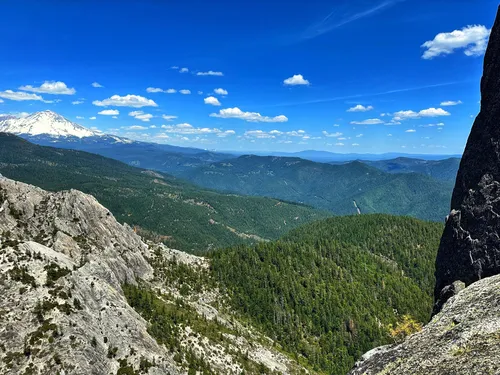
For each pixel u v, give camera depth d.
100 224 129.25
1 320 53.22
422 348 37.16
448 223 56.91
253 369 103.38
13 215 106.50
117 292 86.94
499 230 47.22
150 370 64.44
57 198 122.00
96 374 55.03
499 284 41.44
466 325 36.22
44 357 51.28
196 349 94.38
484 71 54.59
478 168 52.41
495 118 50.84
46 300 59.75
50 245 101.25
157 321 98.00
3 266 63.44
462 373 29.44
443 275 56.50
